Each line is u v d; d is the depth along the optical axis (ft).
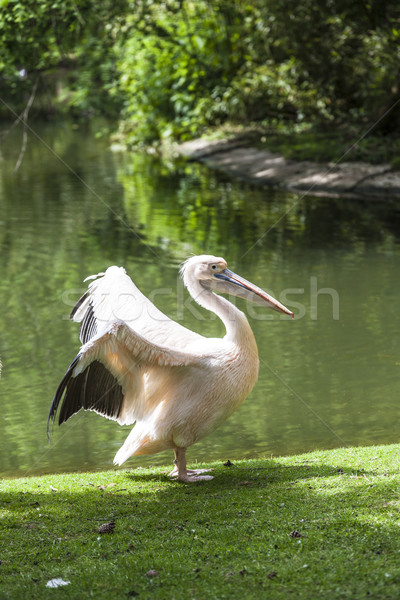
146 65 88.22
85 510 16.14
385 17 70.23
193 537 13.93
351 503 14.85
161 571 12.62
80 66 98.63
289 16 71.87
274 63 82.48
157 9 82.58
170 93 89.30
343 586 11.54
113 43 91.04
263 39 78.43
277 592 11.57
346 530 13.50
